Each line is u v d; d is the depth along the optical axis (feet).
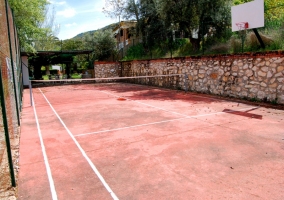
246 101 26.07
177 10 37.83
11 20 22.00
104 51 68.39
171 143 13.66
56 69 114.42
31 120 20.65
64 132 16.60
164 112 22.47
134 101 29.99
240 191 8.47
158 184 9.16
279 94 23.09
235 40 30.53
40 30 44.83
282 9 32.32
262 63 24.63
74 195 8.55
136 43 60.39
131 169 10.51
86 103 29.43
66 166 10.99
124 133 15.93
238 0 40.47
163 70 43.21
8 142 8.84
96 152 12.64
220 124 17.49
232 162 10.91
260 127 16.37
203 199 8.04
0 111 10.02
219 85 30.71
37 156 12.27
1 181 9.54
